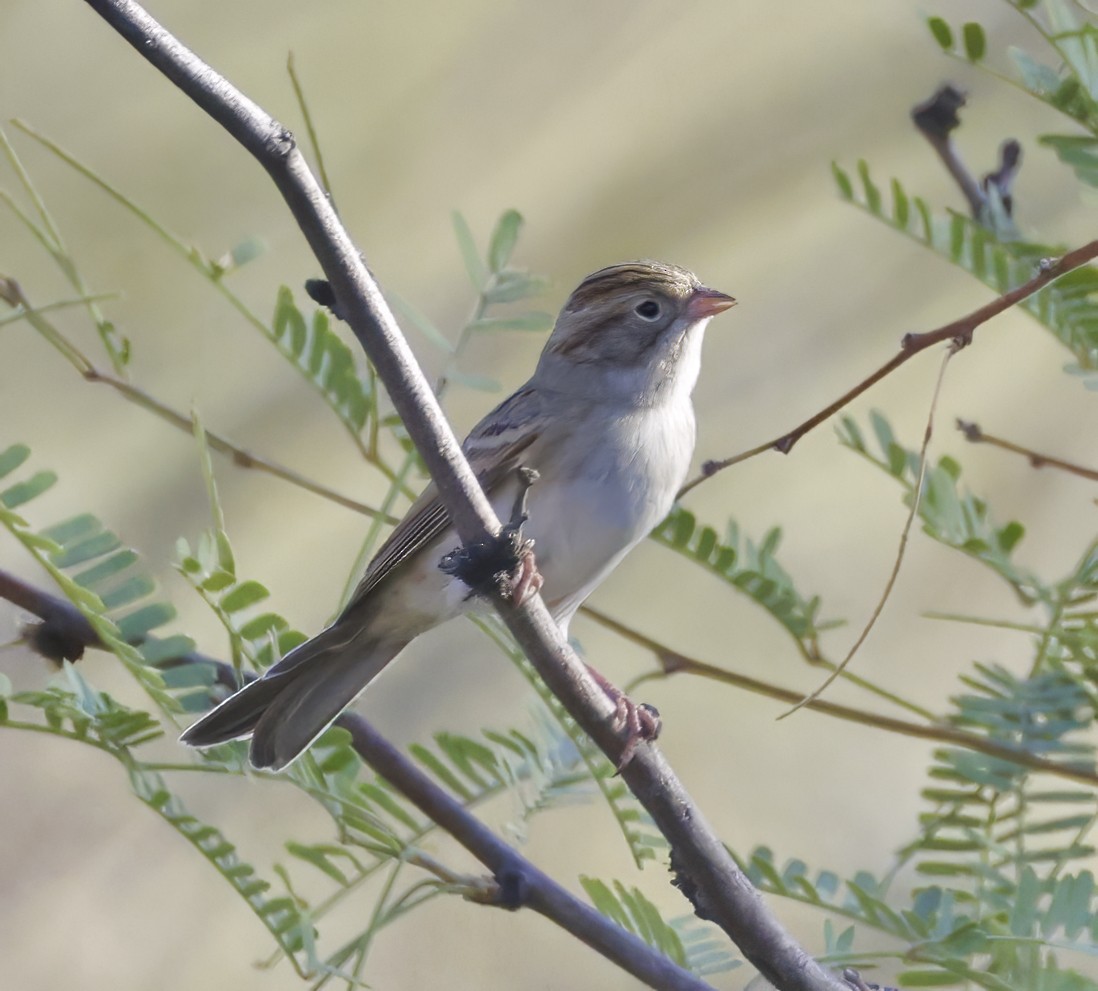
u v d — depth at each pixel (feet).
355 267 16.05
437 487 16.83
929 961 18.06
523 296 24.27
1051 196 40.78
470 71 52.37
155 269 48.21
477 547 16.78
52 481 17.79
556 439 28.89
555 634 17.62
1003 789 19.92
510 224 24.76
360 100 52.13
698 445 46.75
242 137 15.33
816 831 39.63
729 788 40.57
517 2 53.01
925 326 48.19
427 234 50.42
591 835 39.04
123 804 38.40
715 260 50.11
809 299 48.98
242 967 36.45
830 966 18.69
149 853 37.73
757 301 49.26
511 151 51.49
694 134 51.19
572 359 29.50
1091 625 20.76
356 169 51.13
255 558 44.55
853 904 18.75
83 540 18.24
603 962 35.50
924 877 22.54
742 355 48.39
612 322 29.35
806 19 51.90
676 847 17.93
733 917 17.70
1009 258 21.70
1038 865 19.67
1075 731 20.17
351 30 52.85
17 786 38.58
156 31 15.15
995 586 42.50
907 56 50.29
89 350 46.03
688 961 20.22
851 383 47.65
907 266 48.85
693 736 41.39
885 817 39.70
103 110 50.47
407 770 20.84
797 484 45.85
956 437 45.11
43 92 50.24
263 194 50.52
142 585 18.24
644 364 29.30
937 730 20.61
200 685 19.34
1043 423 44.86
